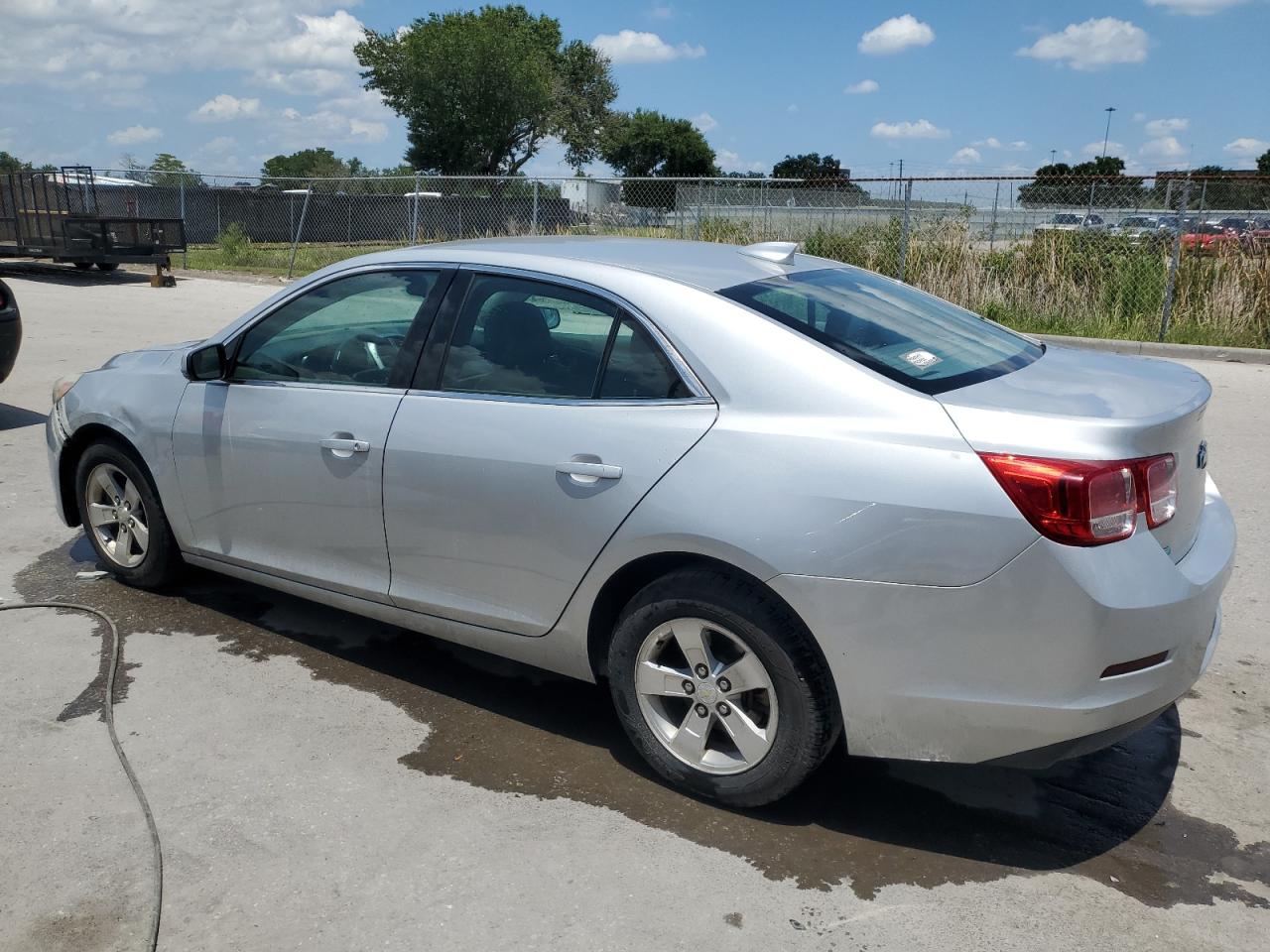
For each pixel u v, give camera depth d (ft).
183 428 13.89
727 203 54.90
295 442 12.67
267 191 104.88
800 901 9.04
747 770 10.07
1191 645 9.32
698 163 268.82
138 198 102.27
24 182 69.46
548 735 11.87
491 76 168.55
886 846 9.86
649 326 10.47
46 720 11.85
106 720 11.87
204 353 13.55
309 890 9.10
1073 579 8.62
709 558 9.86
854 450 9.22
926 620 8.96
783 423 9.57
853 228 52.19
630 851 9.72
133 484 14.97
